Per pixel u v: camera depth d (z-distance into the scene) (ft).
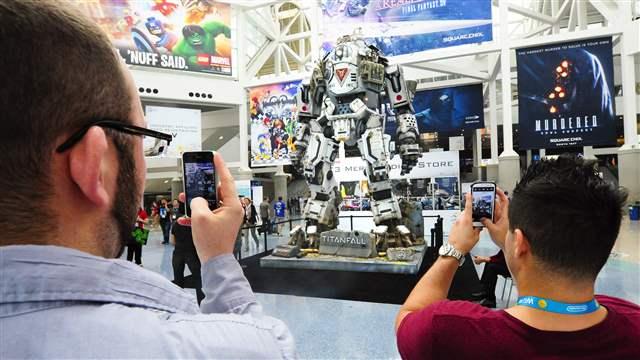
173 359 1.36
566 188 2.80
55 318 1.32
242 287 2.28
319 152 22.67
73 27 1.49
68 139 1.43
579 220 2.71
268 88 51.88
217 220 2.39
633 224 40.06
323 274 20.17
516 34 75.20
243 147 54.39
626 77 40.16
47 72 1.38
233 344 1.49
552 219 2.79
